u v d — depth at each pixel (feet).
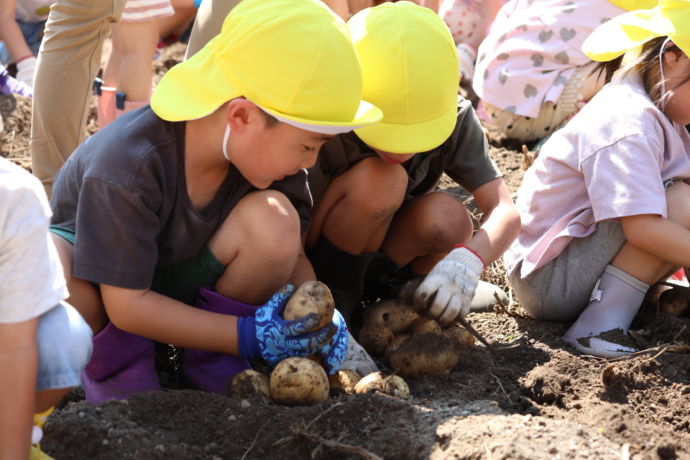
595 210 9.51
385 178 9.35
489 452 6.67
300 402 7.66
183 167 7.85
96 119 16.07
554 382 8.58
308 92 7.27
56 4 11.12
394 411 7.48
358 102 7.55
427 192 10.57
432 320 9.36
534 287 10.21
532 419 7.22
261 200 8.29
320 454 7.06
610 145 9.45
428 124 8.65
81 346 6.20
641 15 9.68
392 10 8.78
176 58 19.16
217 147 7.72
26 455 5.80
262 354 7.98
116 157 7.55
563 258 10.04
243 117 7.49
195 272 8.42
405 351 8.63
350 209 9.52
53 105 11.34
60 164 11.68
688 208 9.52
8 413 5.73
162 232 8.07
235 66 7.47
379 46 8.54
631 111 9.47
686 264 9.26
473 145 9.86
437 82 8.55
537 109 14.87
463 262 9.09
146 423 7.36
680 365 9.02
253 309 8.36
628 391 8.55
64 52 11.21
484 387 8.61
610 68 10.54
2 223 5.61
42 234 5.80
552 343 9.81
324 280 10.00
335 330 8.16
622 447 6.91
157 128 7.73
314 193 9.57
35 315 5.78
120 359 8.22
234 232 8.27
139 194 7.53
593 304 9.85
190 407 7.50
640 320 10.16
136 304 7.72
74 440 6.91
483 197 9.98
